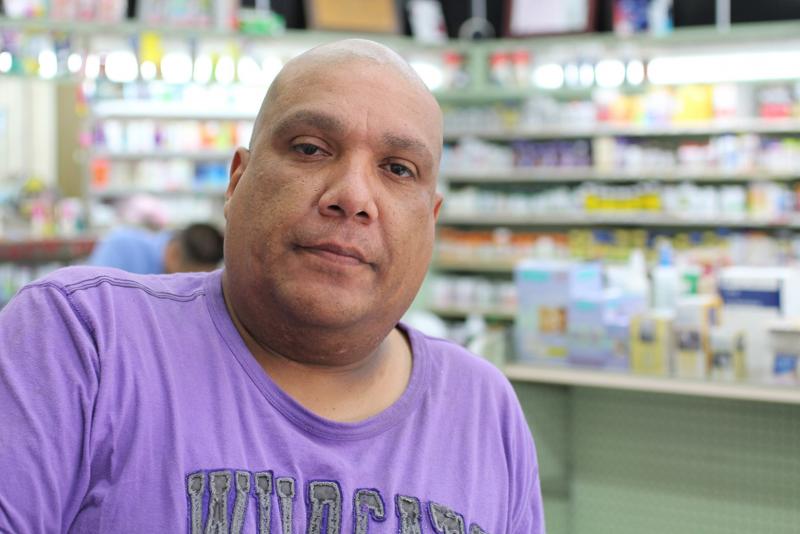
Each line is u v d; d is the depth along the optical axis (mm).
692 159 5750
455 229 6668
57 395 754
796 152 5516
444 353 1027
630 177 5902
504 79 6219
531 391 2869
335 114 810
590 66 5883
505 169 6242
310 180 813
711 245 5727
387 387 947
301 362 881
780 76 5574
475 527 898
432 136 871
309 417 848
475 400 996
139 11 5188
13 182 6398
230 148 6449
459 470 925
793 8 5766
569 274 2861
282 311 827
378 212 826
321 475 830
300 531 799
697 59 5707
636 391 2777
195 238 2848
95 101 6242
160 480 765
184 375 826
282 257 813
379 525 830
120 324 826
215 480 778
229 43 5297
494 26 6578
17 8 4879
